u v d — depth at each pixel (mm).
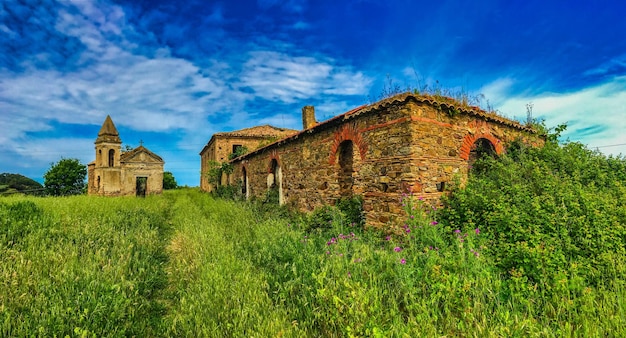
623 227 5145
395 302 3811
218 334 3459
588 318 3404
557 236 4848
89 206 12250
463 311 3576
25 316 3477
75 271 4875
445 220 6762
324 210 9281
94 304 3773
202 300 4199
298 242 6246
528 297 3768
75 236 7016
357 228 8039
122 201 15828
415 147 6977
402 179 7051
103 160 24531
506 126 9680
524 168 7871
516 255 4547
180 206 15734
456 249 5133
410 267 4484
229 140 29062
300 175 11672
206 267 5285
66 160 33062
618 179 8562
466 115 8305
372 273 4477
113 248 6465
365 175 8250
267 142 18734
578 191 5996
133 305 4270
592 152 10062
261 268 5473
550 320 3521
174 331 3768
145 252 6734
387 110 7543
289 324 3596
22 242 6453
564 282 3773
